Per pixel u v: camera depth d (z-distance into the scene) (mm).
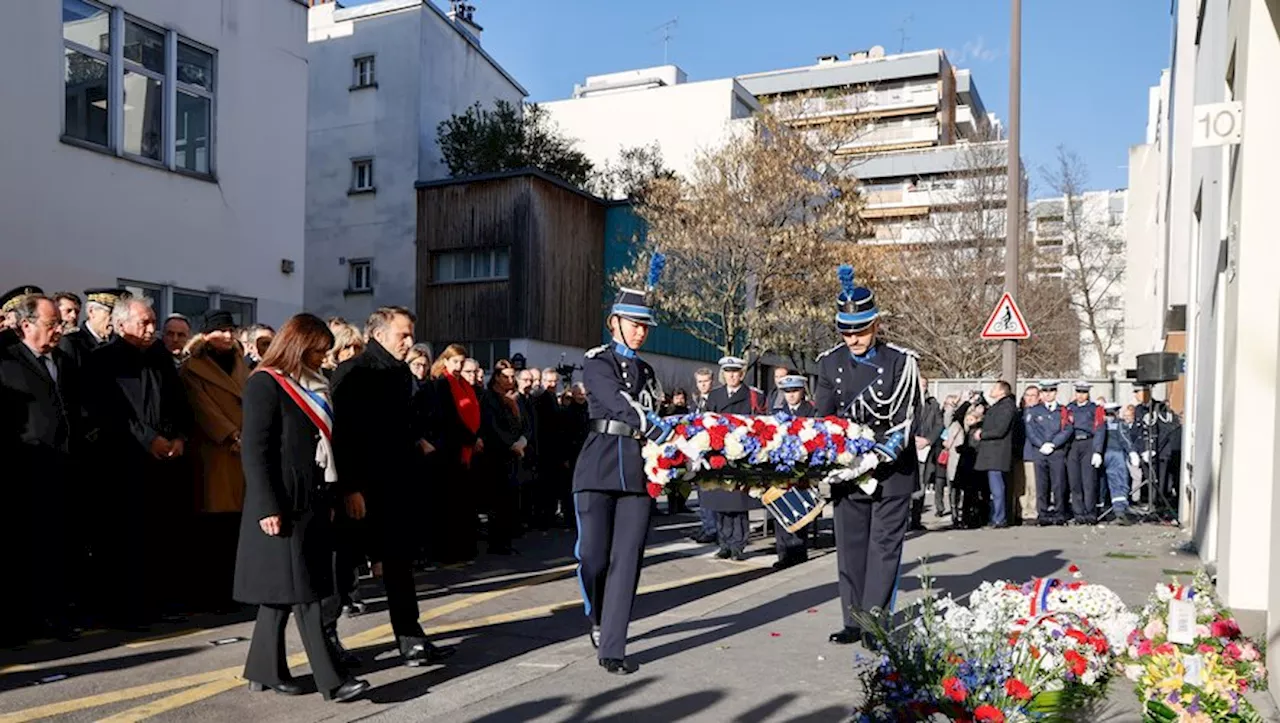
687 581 9117
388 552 5742
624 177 32438
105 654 6043
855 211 28938
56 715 4844
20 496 6223
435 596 8078
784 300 27234
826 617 7020
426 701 5090
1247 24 6879
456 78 29516
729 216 26281
